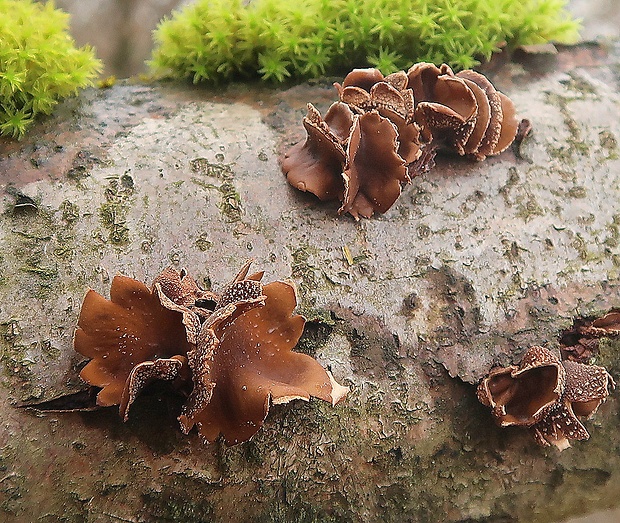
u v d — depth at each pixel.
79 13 0.38
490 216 0.14
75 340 0.12
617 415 0.14
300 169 0.13
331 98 0.14
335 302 0.13
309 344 0.13
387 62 0.15
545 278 0.13
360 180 0.13
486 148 0.14
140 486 0.12
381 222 0.13
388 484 0.13
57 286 0.12
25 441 0.12
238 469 0.12
